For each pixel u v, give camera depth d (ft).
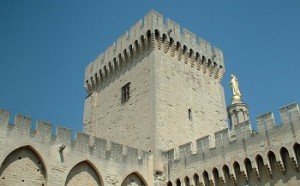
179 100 130.72
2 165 86.07
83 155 99.30
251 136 92.68
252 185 89.81
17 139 89.40
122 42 147.95
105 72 153.69
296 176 82.02
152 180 110.01
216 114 143.02
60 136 97.40
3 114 89.45
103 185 99.45
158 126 118.52
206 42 154.40
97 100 154.40
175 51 138.92
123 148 108.17
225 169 96.63
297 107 85.40
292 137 83.97
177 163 108.68
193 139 127.65
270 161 87.71
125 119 132.87
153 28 132.98
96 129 146.30
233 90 164.14
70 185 95.25
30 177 89.40
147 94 126.72
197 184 101.81
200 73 146.30
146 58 134.31
